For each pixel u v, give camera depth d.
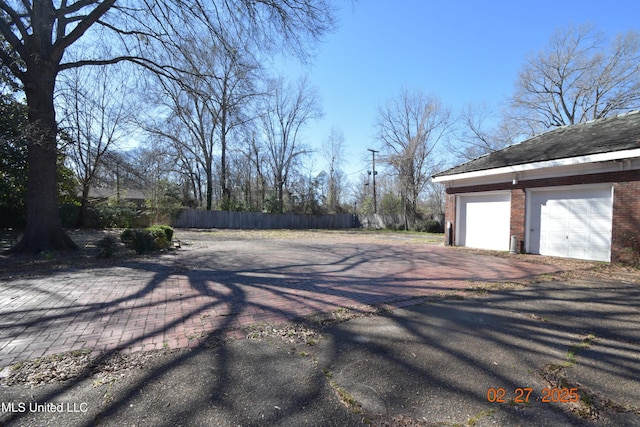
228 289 5.69
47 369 2.78
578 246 9.62
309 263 8.80
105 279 6.34
